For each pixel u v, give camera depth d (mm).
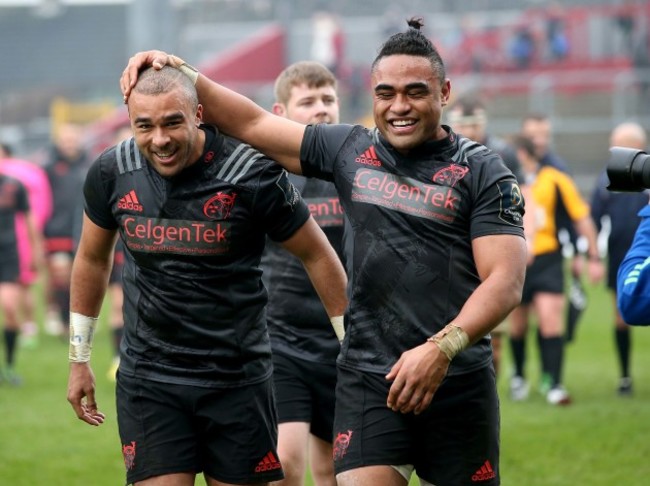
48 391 34156
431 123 13648
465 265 13727
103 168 14477
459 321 12992
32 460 25109
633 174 12875
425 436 13930
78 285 15172
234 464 14547
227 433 14531
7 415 30297
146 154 13797
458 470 13891
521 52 89750
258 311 14750
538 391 33875
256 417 14656
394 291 13797
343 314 15172
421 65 13477
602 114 86438
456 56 91250
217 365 14414
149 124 13555
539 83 86000
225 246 14273
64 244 47125
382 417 13812
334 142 14367
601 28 90188
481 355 13953
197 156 14133
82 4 132375
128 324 14672
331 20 90250
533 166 32156
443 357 12875
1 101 114812
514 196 13547
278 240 14875
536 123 32375
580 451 25391
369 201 13930
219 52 104812
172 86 13570
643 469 23703
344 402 14156
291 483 17625
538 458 24781
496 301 13047
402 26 94438
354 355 14086
